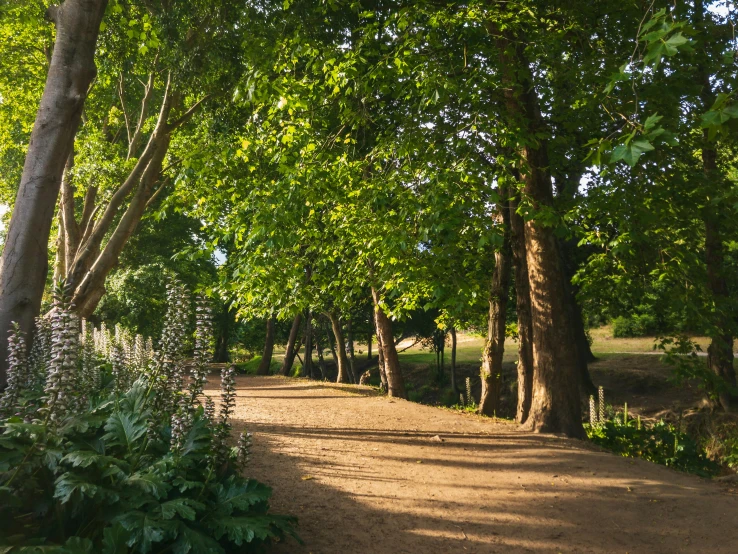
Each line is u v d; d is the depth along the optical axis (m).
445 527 5.60
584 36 11.41
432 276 11.45
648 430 10.75
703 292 11.34
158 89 19.92
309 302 15.11
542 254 11.10
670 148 11.64
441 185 9.75
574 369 11.05
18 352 4.37
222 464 4.37
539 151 11.54
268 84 10.74
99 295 13.70
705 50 10.95
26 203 5.15
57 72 5.44
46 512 3.52
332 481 7.04
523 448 9.41
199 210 12.99
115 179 16.45
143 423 4.05
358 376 40.88
